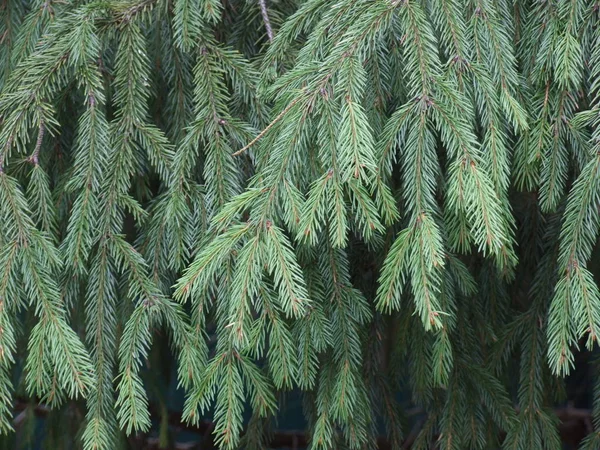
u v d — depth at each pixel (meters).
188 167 1.55
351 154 1.42
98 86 1.54
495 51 1.50
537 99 1.52
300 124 1.46
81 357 1.48
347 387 1.57
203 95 1.56
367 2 1.49
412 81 1.47
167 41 1.64
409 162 1.46
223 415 1.50
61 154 1.66
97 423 1.54
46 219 1.55
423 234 1.44
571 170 1.66
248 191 1.47
